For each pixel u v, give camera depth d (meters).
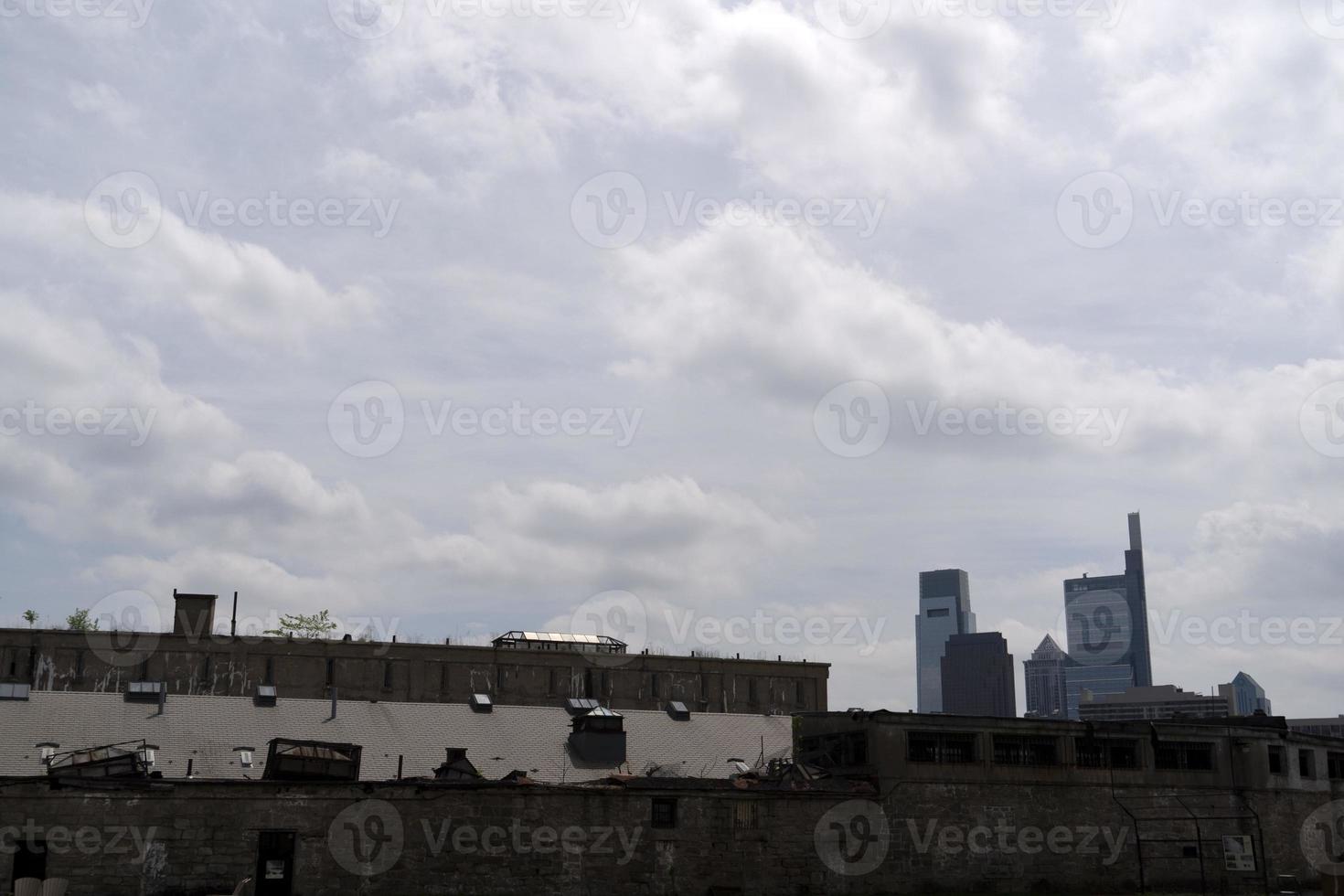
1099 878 48.41
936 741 47.22
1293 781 54.12
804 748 51.56
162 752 44.53
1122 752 50.59
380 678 61.28
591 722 50.81
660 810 41.62
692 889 41.25
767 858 42.66
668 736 53.75
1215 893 50.19
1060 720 49.59
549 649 66.88
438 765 47.59
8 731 43.84
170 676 58.06
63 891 34.41
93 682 56.94
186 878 35.91
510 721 52.41
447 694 62.22
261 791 37.16
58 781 35.44
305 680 60.00
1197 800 51.06
